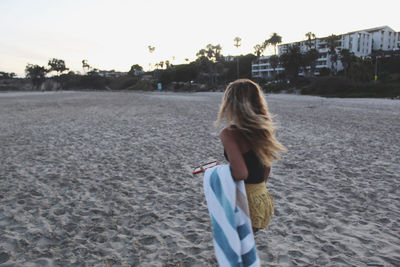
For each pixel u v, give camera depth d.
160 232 3.33
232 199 1.68
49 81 126.81
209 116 15.23
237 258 1.65
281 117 14.41
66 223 3.58
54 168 6.00
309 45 87.00
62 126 11.92
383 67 69.62
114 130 10.79
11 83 125.00
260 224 1.83
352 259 2.73
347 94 43.16
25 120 14.19
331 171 5.61
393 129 10.53
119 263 2.74
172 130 10.66
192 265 2.69
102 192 4.64
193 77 107.75
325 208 3.93
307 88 53.25
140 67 164.25
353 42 85.62
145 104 25.14
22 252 2.95
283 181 5.07
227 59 128.62
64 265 2.72
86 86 129.25
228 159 1.72
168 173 5.62
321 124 11.95
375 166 5.91
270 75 98.00
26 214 3.85
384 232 3.25
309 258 2.77
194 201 4.24
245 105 1.71
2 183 5.07
